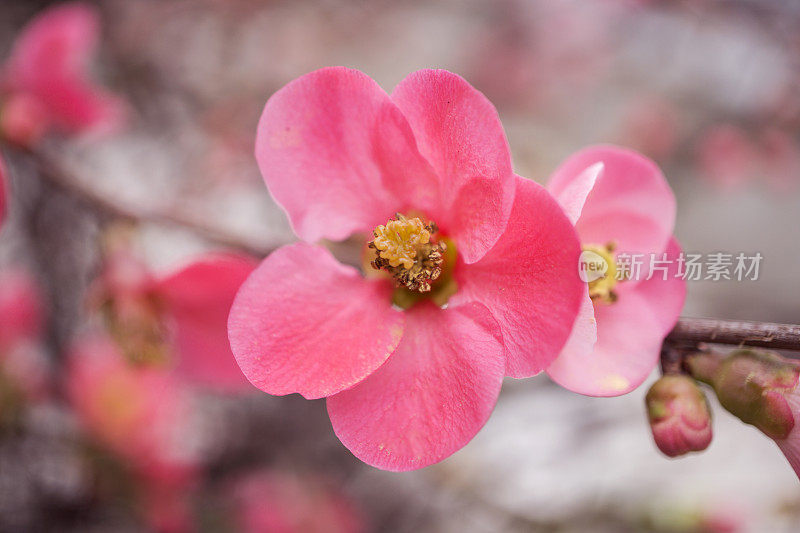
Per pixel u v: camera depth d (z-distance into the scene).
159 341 0.30
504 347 0.24
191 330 0.30
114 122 0.33
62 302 0.39
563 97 0.65
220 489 0.41
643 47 0.65
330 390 0.25
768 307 0.53
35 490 0.37
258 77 0.55
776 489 0.45
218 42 0.54
